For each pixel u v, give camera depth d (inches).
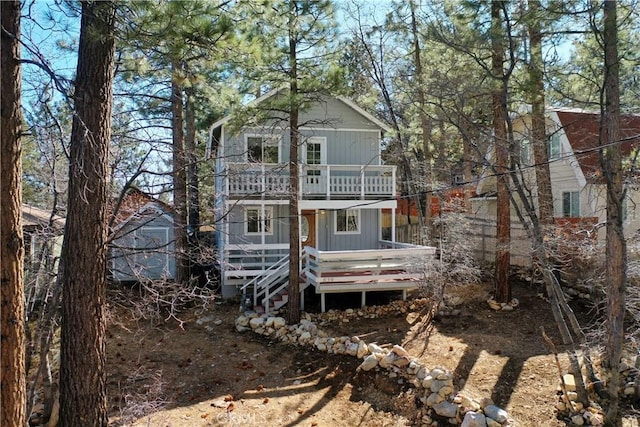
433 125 631.8
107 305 328.5
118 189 317.4
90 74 225.3
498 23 304.2
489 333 389.7
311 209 557.6
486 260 585.9
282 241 586.6
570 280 455.8
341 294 513.0
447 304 459.8
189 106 625.9
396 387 310.8
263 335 437.4
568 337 283.7
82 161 210.8
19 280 184.5
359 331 419.5
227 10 224.5
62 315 229.1
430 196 655.1
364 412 297.0
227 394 325.4
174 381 347.3
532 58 311.1
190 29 198.2
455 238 479.8
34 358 349.1
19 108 188.1
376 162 612.1
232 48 219.9
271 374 357.4
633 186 320.8
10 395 179.6
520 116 411.8
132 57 231.5
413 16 547.5
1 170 179.3
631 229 480.7
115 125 370.9
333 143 600.4
